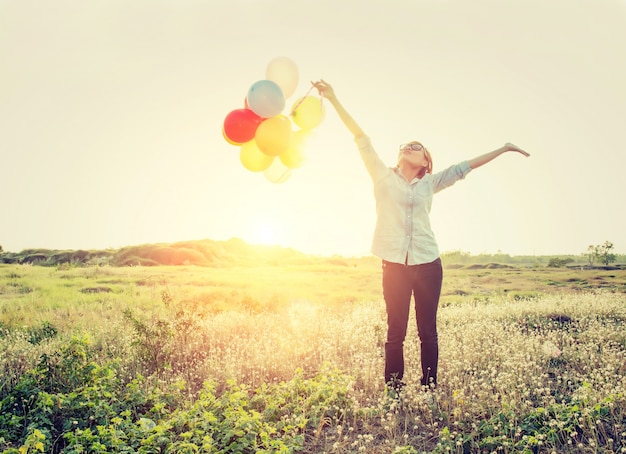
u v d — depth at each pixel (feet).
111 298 35.50
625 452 10.68
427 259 14.29
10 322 24.89
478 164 14.55
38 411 12.84
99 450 10.41
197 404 12.87
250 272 66.90
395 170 14.96
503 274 63.52
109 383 14.42
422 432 12.59
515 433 11.87
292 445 11.27
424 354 14.69
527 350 18.62
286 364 18.08
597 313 27.66
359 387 15.87
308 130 16.15
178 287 43.96
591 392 13.60
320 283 54.85
